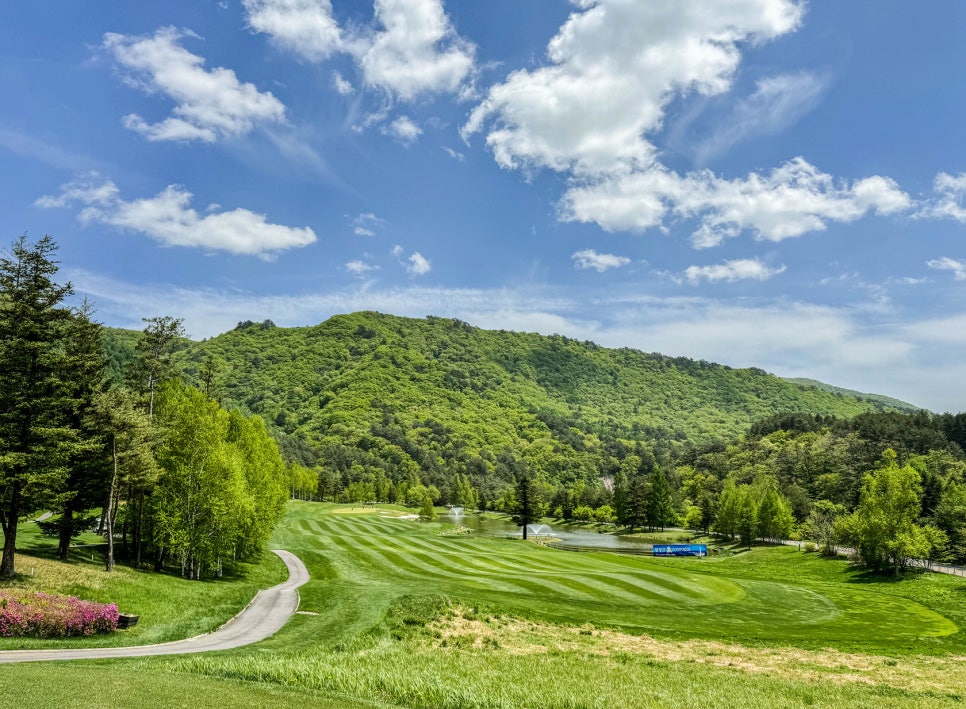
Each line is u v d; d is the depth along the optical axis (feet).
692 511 459.73
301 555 217.97
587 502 613.11
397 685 66.80
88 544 169.68
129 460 136.77
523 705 64.03
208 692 54.80
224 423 171.22
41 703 45.98
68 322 129.39
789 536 369.09
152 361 167.53
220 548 155.94
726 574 240.73
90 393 138.10
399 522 405.59
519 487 427.74
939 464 447.83
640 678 81.25
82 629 91.09
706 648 108.88
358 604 124.88
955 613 174.50
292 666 71.56
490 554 238.48
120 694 50.62
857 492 425.28
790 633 131.95
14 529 114.01
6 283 115.75
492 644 100.37
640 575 196.03
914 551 233.35
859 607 175.83
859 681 88.07
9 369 115.44
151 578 136.77
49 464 117.08
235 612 119.03
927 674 94.84
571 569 208.03
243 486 165.48
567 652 98.32
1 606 87.76
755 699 72.28
